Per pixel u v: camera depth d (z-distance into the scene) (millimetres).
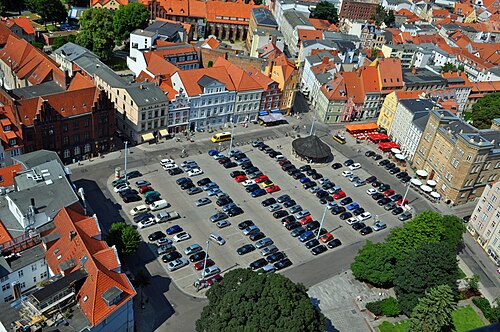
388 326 102875
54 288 81375
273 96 182500
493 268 126938
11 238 92938
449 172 151000
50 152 119250
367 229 132250
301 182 150000
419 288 103125
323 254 122188
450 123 156375
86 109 137625
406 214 141500
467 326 107125
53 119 131125
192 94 161875
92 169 139375
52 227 96375
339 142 176750
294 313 79875
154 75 176250
